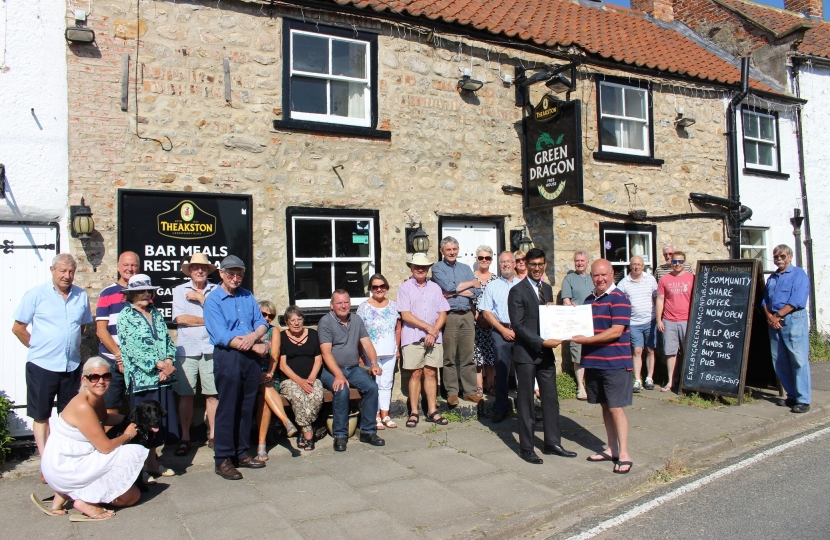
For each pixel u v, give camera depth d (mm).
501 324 7039
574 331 5586
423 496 4891
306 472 5477
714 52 13547
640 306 8805
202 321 6078
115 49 6508
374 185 7926
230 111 7059
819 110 13070
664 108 10648
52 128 6246
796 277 7695
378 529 4289
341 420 6133
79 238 6262
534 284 6051
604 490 5027
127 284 5770
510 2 11062
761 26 13031
